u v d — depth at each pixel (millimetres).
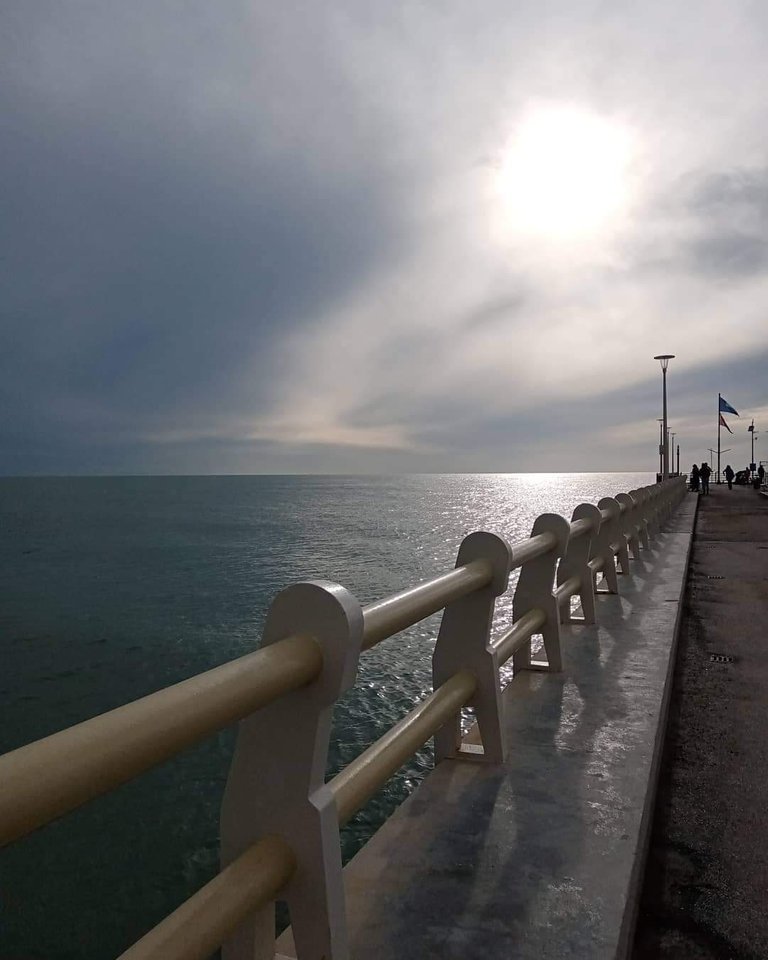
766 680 5441
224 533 59906
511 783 2932
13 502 147250
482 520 72375
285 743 1598
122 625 20984
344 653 1549
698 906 2605
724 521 21641
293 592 1602
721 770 3826
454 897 2150
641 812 2686
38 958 5609
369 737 9672
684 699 5027
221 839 1646
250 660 1396
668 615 6270
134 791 8328
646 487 13281
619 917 2059
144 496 186000
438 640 3201
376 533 56719
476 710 3152
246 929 1573
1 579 33188
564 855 2383
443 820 2627
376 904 2119
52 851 7117
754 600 8547
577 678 4438
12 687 14586
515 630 3980
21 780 897
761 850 2996
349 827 6746
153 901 6336
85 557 42625
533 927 2010
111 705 13438
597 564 7090
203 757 9219
